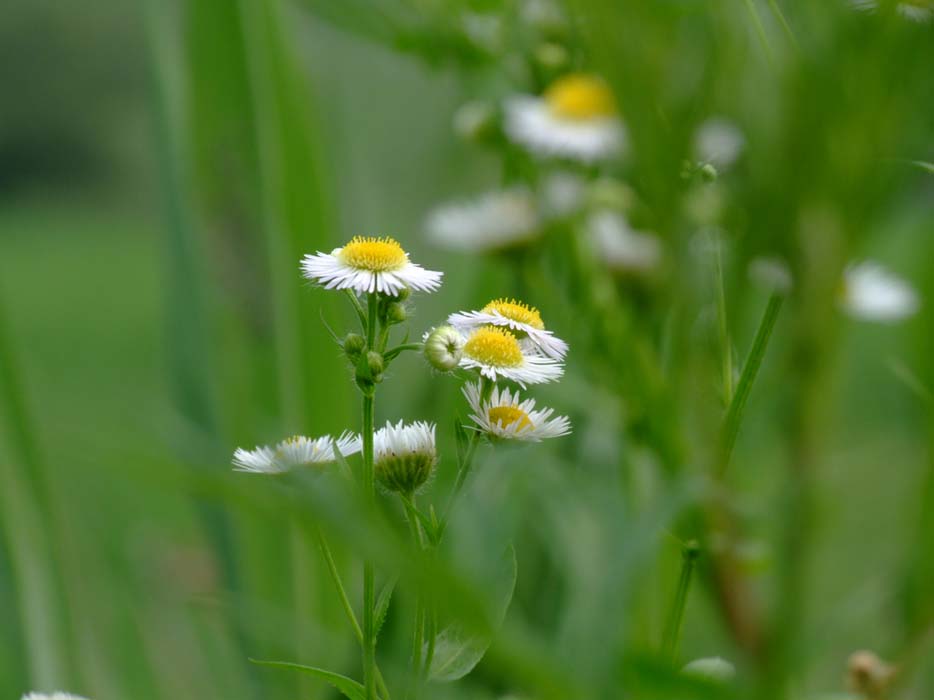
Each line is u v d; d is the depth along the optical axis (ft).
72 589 2.43
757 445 1.55
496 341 1.56
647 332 1.80
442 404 1.98
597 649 1.41
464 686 1.59
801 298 1.37
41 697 1.68
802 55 1.36
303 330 2.60
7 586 2.37
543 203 2.04
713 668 1.57
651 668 1.39
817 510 1.37
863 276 1.88
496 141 2.18
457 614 1.36
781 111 1.37
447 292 2.37
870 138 1.36
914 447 1.55
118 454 1.43
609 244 1.95
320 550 1.52
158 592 2.25
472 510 1.57
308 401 2.60
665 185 1.40
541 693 1.40
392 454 1.53
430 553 1.51
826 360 1.37
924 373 1.43
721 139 1.44
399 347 1.52
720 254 1.50
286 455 1.49
